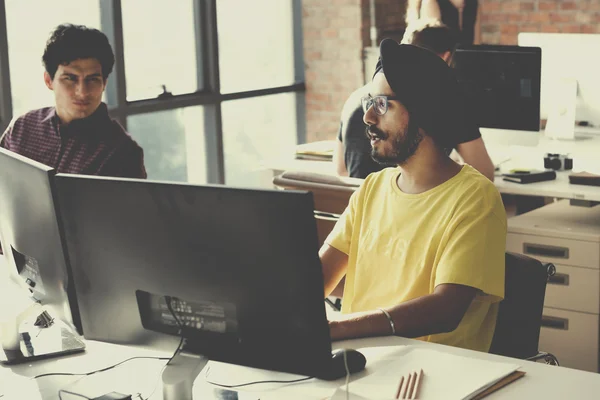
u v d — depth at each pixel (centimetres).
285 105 743
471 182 248
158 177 652
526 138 471
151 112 630
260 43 718
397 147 251
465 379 199
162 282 195
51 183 209
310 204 172
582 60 503
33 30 563
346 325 231
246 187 179
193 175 679
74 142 325
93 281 208
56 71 318
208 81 674
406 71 247
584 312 393
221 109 685
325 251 276
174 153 662
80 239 206
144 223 193
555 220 412
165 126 651
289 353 185
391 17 741
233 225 181
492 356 217
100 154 323
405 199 256
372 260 261
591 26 704
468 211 242
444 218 246
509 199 468
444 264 239
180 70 658
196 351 197
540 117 510
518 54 462
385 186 265
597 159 469
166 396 193
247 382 211
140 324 204
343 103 735
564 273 396
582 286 392
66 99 319
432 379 200
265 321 185
